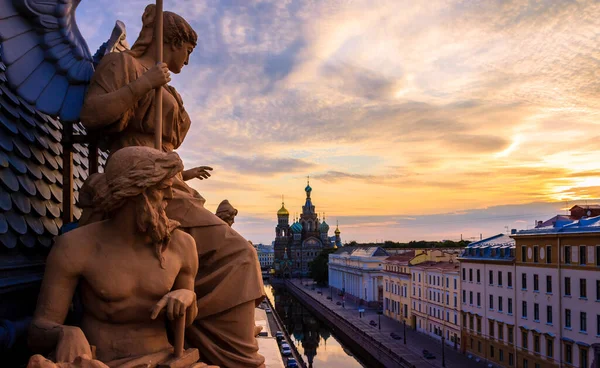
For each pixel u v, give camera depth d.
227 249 3.81
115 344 2.96
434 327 51.50
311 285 124.88
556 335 32.19
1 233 3.95
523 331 35.97
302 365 41.94
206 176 4.94
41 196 4.77
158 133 3.90
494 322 39.66
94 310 2.96
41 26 4.14
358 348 54.62
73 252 2.90
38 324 2.80
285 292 128.75
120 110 3.75
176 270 3.10
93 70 4.43
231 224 4.73
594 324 29.27
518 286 36.62
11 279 3.85
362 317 68.06
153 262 3.01
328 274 113.88
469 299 43.78
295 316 86.81
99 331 2.98
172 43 4.36
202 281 3.67
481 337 41.53
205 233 3.84
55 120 5.44
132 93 3.74
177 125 4.39
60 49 4.25
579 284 30.58
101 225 3.03
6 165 4.22
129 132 4.14
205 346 3.58
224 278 3.67
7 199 4.18
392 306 65.44
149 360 2.89
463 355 43.97
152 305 2.99
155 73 3.82
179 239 3.20
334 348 59.41
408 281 59.00
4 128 4.31
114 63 3.93
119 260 2.94
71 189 4.49
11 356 3.75
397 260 64.75
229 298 3.65
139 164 2.88
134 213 2.94
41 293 2.89
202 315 3.62
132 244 3.00
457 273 45.94
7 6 3.97
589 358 29.42
